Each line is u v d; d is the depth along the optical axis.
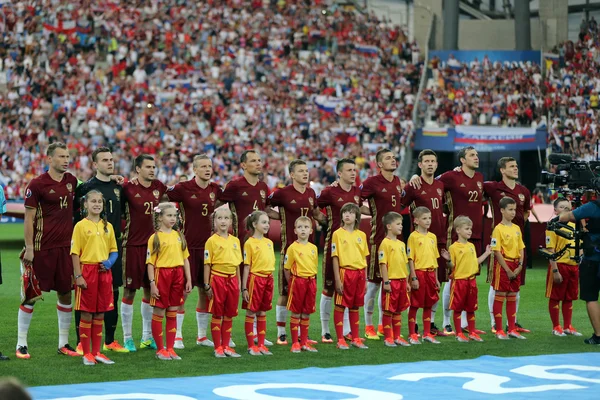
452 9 42.28
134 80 40.16
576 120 39.19
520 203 12.33
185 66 40.94
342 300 10.55
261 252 10.26
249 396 7.64
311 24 43.72
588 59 41.81
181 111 38.62
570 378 8.46
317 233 23.33
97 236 9.45
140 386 8.05
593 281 10.76
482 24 44.84
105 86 39.88
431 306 11.09
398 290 10.77
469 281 11.16
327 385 8.11
